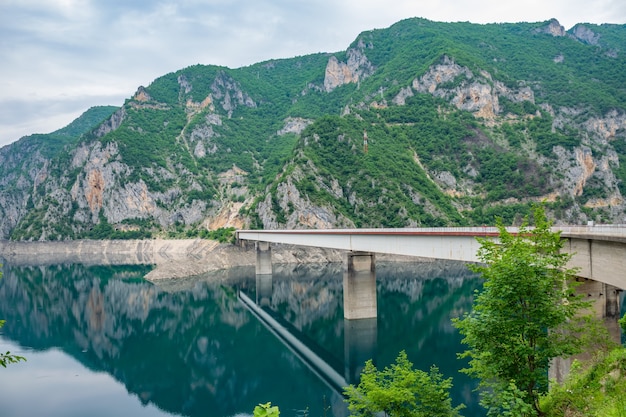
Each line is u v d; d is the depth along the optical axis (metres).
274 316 106.94
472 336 27.16
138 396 64.50
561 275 27.16
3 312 115.38
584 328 27.47
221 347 85.62
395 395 30.36
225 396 63.62
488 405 27.42
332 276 163.62
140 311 114.81
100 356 81.94
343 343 80.00
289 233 141.25
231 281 158.25
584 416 25.02
